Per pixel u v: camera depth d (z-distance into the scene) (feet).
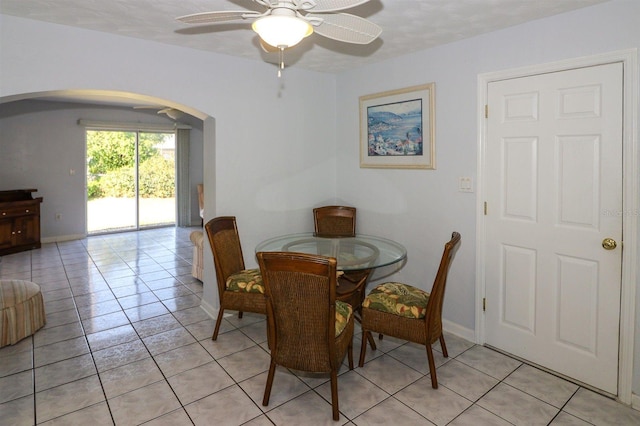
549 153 8.07
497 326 9.22
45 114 20.63
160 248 19.90
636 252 7.01
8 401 7.16
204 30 8.80
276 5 5.36
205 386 7.73
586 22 7.36
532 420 6.74
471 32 8.83
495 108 8.87
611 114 7.17
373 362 8.71
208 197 11.48
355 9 7.51
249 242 11.62
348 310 7.88
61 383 7.76
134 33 9.01
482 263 9.37
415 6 7.36
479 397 7.39
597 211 7.47
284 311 6.70
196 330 10.29
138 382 7.84
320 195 13.16
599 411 6.99
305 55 10.80
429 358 7.68
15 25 7.97
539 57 8.05
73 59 8.62
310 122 12.71
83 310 11.59
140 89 9.50
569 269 7.94
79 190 21.99
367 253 9.37
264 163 11.75
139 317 11.11
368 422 6.68
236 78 11.03
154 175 25.36
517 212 8.68
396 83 11.06
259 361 8.72
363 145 12.28
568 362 8.04
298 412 6.95
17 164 19.99
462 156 9.57
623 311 7.22
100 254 18.54
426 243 10.62
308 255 6.28
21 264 16.61
